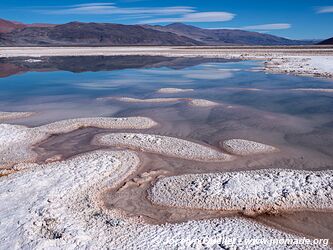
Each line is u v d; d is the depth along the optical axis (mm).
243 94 20203
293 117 14609
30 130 12766
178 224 6438
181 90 21859
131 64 42562
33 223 6250
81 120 14078
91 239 5832
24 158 10203
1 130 12273
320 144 11172
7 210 6672
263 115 14977
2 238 5797
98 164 9141
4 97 20344
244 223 6465
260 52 60812
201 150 10461
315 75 27578
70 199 7332
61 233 5914
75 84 25562
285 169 9031
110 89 23047
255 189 7477
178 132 12688
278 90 21359
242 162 9641
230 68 35688
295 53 54312
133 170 9094
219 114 15320
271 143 11305
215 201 7199
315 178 7957
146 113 15664
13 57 54312
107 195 7762
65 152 10742
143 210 7113
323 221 6586
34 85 25188
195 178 8312
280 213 6824
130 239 5855
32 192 7469
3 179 8336
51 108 17125
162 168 9281
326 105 16844
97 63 44312
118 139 11516
